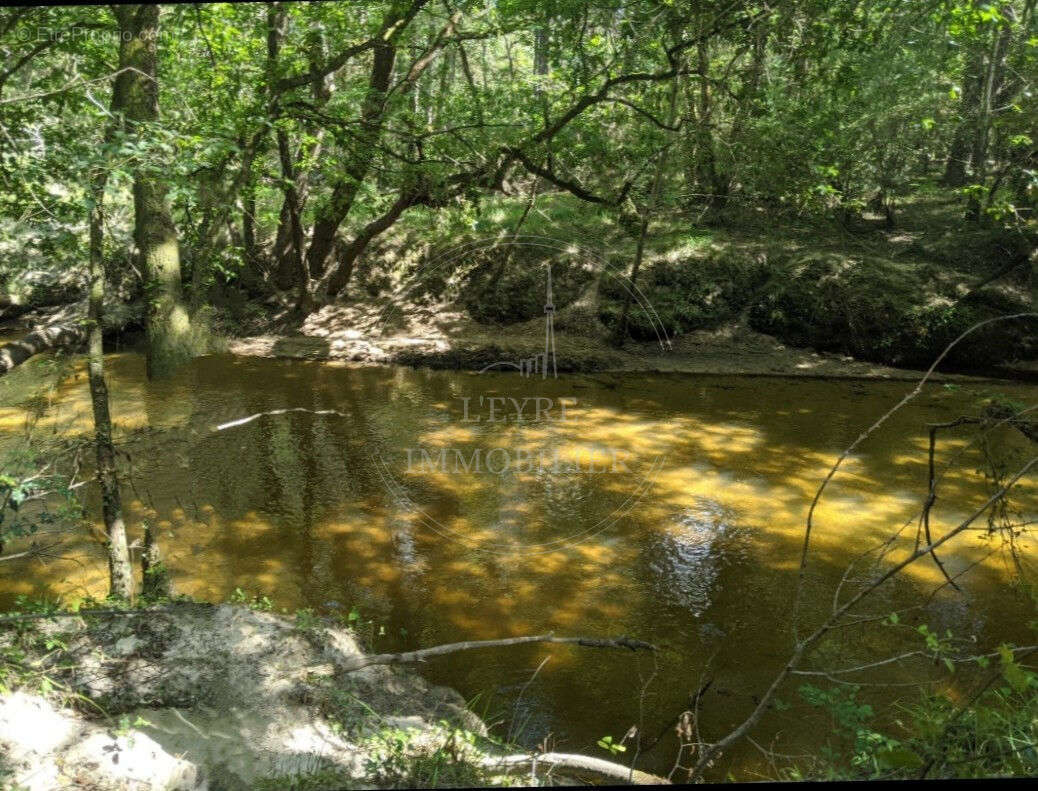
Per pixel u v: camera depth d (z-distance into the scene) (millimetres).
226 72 11023
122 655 4121
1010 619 5957
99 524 7164
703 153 13312
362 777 3303
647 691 5055
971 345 13680
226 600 6113
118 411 10414
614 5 11211
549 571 6785
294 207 14977
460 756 3516
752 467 9305
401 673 4879
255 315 15984
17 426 9414
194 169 6410
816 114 11617
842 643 5660
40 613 4129
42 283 16562
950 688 4984
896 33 12508
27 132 6777
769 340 14836
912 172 17750
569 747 4430
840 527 7703
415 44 12703
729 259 15336
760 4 10875
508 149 11992
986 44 13039
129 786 3105
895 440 10227
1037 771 2664
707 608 6195
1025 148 12656
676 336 14883
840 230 16438
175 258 12055
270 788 3164
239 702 3906
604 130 13648
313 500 8133
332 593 6316
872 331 14227
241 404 11297
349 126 11523
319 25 10211
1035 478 8852
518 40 12898
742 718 4730
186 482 8438
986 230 15336
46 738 3316
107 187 4922
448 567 6812
